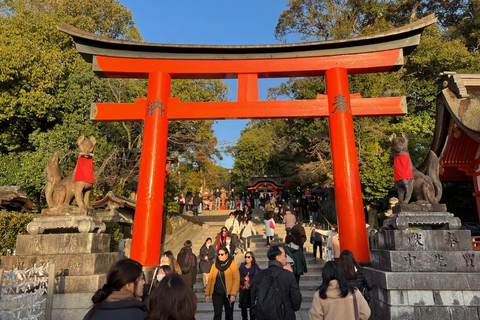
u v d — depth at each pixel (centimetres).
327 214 2275
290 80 2216
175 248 1602
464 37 2322
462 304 497
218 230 1898
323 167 1792
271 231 1388
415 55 2027
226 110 801
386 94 1856
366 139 1709
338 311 301
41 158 1603
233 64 834
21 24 1812
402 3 2605
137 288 235
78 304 521
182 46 810
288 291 367
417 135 1834
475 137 927
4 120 1762
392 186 1642
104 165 1675
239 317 773
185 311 201
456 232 559
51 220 589
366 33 2094
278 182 3297
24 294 432
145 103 807
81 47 805
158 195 733
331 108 786
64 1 2128
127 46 817
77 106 1819
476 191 1148
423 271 532
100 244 612
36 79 1647
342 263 405
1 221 719
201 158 2222
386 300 521
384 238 619
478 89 1061
